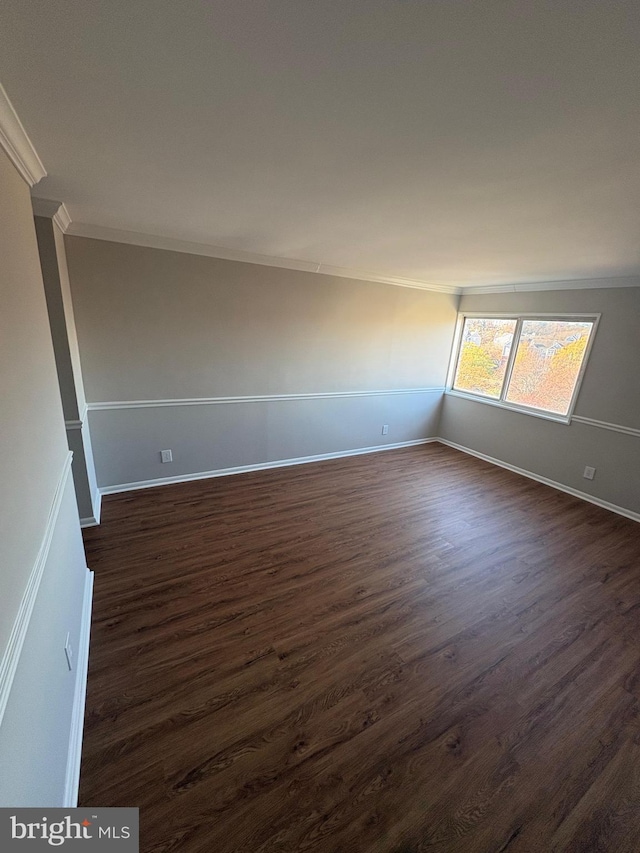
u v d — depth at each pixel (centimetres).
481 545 298
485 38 77
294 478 408
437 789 137
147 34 80
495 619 221
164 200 201
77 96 105
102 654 184
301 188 173
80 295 291
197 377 360
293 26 77
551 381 421
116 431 336
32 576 110
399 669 184
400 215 203
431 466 467
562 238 228
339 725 157
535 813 132
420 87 95
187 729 152
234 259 344
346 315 429
